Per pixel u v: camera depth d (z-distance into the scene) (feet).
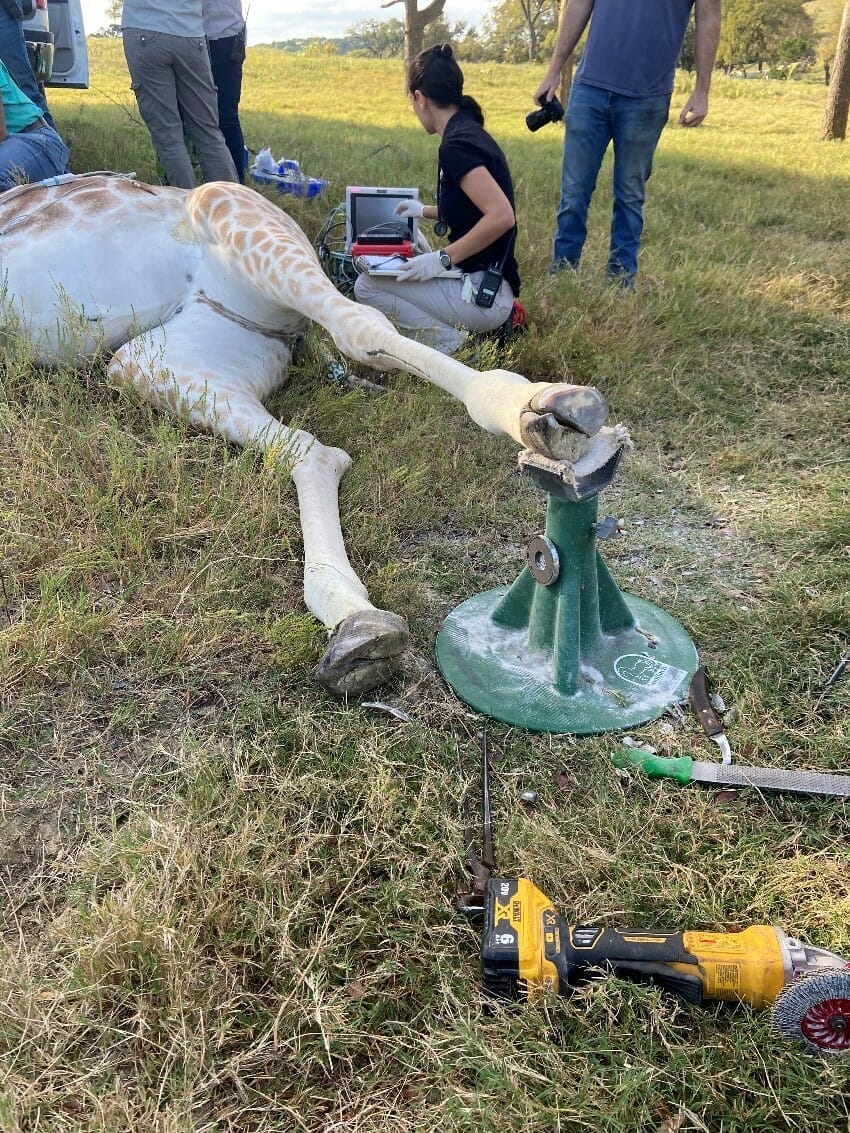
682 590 10.22
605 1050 5.60
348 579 9.22
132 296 12.53
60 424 11.46
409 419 12.84
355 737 8.07
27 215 12.50
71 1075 5.62
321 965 6.15
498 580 10.39
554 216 23.89
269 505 10.37
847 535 10.77
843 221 25.50
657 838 7.21
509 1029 5.77
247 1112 5.53
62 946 6.29
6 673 8.39
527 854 6.89
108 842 6.89
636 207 18.34
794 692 8.66
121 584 9.73
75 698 8.42
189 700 8.50
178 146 19.52
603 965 5.93
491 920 6.06
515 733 8.26
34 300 12.29
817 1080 5.54
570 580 8.44
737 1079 5.50
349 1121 5.46
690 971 5.80
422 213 15.92
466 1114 5.26
